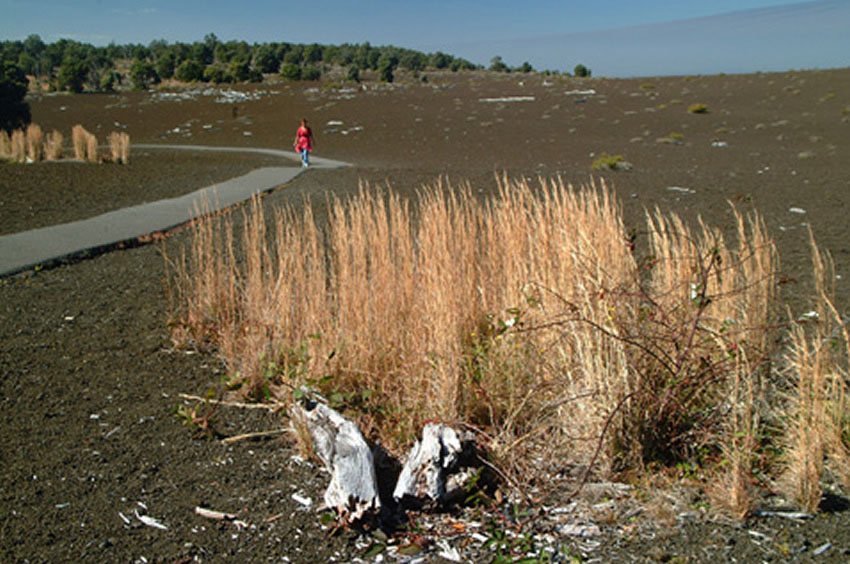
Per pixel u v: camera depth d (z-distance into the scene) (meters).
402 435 3.72
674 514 3.11
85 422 4.07
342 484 3.03
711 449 3.58
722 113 41.66
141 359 5.14
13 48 118.00
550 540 2.97
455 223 5.21
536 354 4.09
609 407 3.44
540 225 4.58
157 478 3.47
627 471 3.43
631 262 4.10
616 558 2.84
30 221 11.22
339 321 4.55
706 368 3.67
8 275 7.61
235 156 30.75
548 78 70.25
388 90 62.50
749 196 13.72
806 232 10.19
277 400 4.21
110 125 51.69
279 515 3.17
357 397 4.04
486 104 52.75
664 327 3.74
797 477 3.21
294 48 108.88
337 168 21.75
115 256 8.80
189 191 15.55
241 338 5.09
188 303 6.33
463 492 3.24
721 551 2.86
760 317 4.48
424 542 2.97
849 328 5.06
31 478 3.43
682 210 12.25
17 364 4.96
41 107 59.62
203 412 4.23
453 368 3.79
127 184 17.08
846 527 3.01
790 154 25.75
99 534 3.00
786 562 2.78
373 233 5.13
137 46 119.94
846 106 40.31
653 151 29.22
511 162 27.33
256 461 3.66
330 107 54.31
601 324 3.56
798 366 3.63
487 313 4.66
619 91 55.62
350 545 2.97
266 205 13.04
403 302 4.61
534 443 3.62
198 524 3.09
